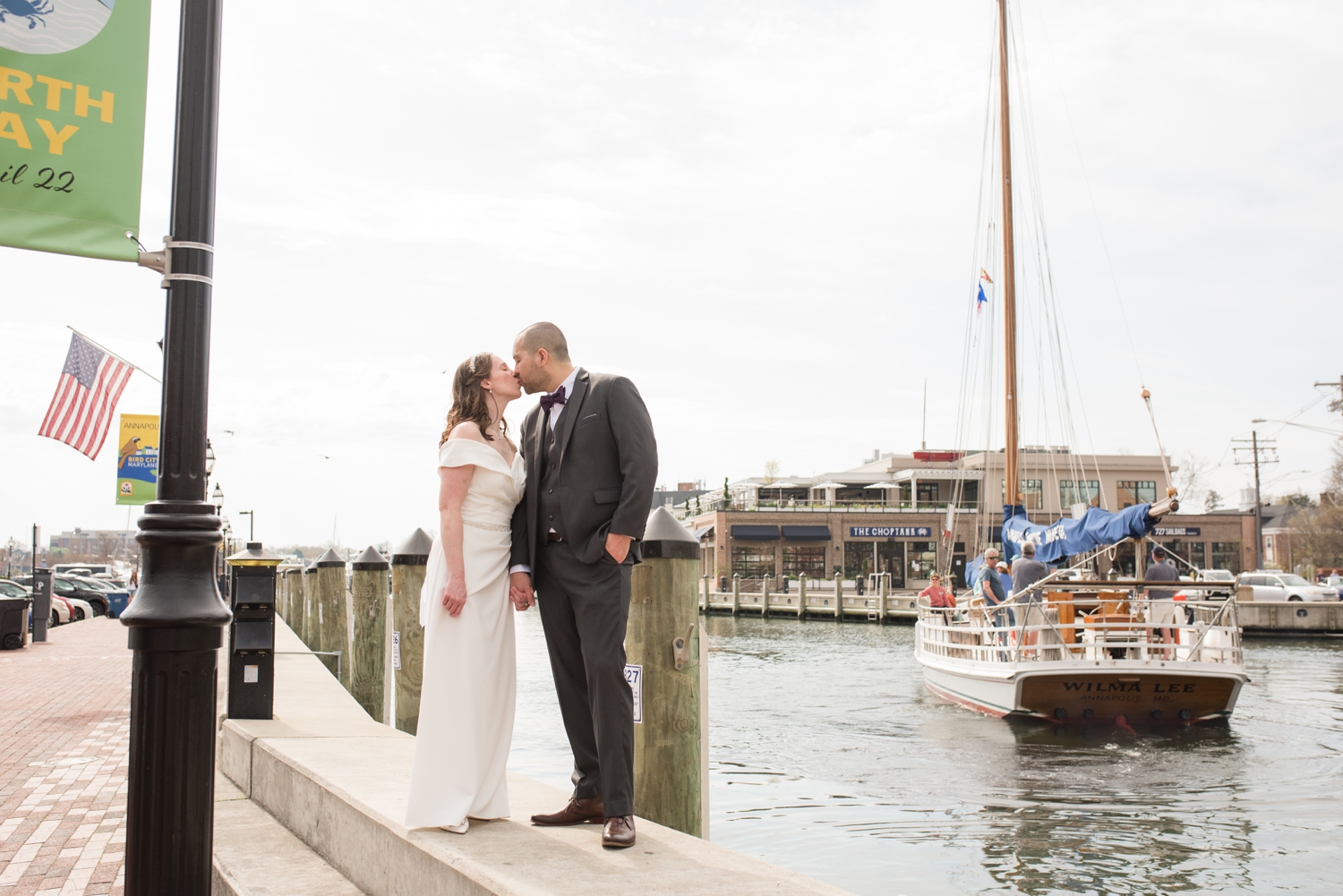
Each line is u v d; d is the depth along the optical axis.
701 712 4.09
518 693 16.09
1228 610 13.68
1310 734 13.19
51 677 13.87
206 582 2.86
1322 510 63.94
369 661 8.74
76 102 3.24
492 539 3.76
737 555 63.28
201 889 2.80
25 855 5.09
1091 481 64.06
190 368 2.88
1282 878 7.00
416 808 3.55
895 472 71.69
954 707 15.73
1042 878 7.01
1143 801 9.35
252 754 5.91
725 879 2.93
